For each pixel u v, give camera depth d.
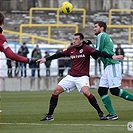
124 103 49.12
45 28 96.25
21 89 71.75
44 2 103.38
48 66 75.31
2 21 28.89
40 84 72.25
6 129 29.98
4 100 53.25
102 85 35.09
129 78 73.75
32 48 85.56
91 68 81.19
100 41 34.50
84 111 41.41
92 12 103.25
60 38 95.38
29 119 35.44
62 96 59.12
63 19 100.75
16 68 72.94
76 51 34.03
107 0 105.62
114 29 98.56
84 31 97.50
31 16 96.06
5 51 28.53
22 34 87.19
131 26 95.88
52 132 28.66
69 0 104.38
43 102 50.69
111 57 33.31
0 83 71.00
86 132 28.59
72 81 34.12
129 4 105.62
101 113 34.78
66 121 34.06
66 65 75.06
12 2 102.31
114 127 30.70
